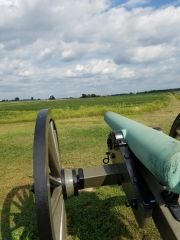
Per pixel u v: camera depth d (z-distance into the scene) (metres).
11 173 5.70
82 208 3.60
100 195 3.97
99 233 3.03
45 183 1.49
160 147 1.29
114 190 4.12
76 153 6.89
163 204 1.58
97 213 3.45
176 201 1.53
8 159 6.87
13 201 4.15
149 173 1.82
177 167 1.12
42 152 1.55
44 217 1.48
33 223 3.35
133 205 1.89
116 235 2.97
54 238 1.53
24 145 8.65
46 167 1.52
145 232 2.98
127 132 2.18
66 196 2.19
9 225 3.37
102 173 2.25
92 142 8.20
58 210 1.96
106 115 3.46
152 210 1.69
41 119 1.75
